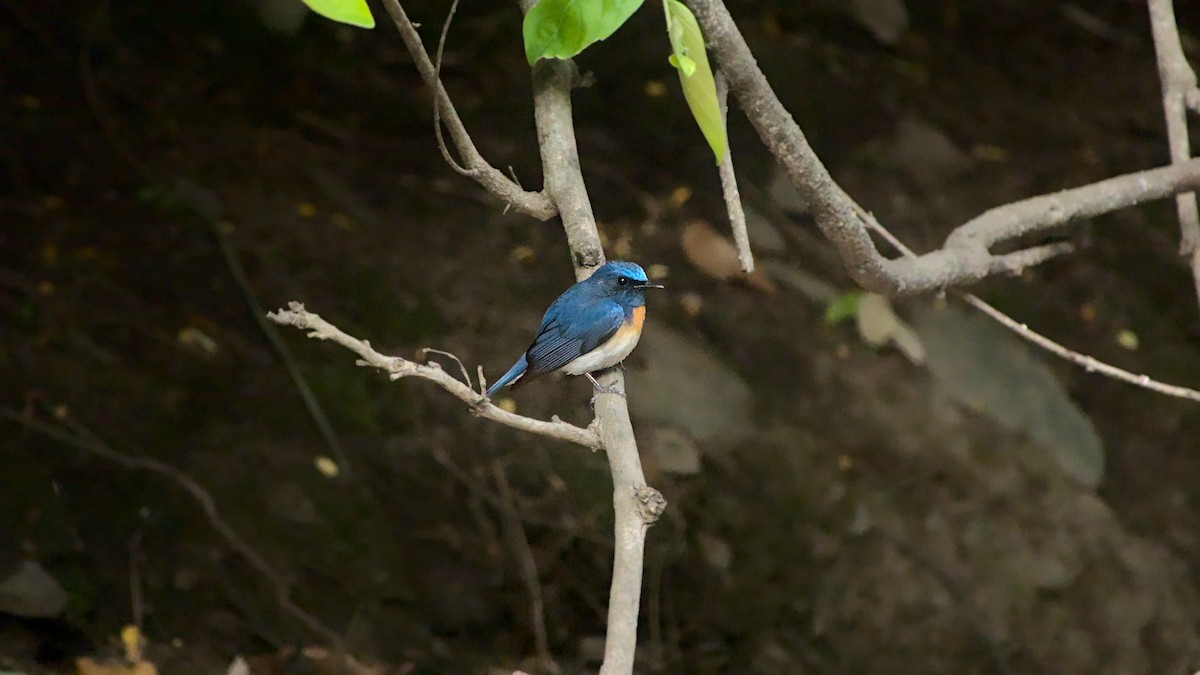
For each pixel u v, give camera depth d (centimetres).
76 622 856
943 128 1456
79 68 1236
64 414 948
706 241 1206
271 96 1269
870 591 1073
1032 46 1669
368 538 977
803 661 1045
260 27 1320
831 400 1138
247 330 1053
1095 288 1345
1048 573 1115
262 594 920
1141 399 1273
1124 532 1161
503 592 1002
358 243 1133
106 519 909
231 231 1112
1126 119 1572
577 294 739
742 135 1334
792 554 1061
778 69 1434
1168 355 1311
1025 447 1172
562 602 1016
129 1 1309
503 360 1070
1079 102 1584
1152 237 1438
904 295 685
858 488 1101
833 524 1080
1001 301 1279
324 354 1053
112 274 1057
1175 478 1227
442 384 453
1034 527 1133
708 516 1052
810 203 606
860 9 1553
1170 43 784
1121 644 1111
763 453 1083
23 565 852
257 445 985
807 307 1201
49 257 1052
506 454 1038
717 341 1143
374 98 1293
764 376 1136
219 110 1241
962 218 1337
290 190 1168
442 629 974
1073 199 741
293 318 428
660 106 1329
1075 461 1184
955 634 1075
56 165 1133
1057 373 1262
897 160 1380
